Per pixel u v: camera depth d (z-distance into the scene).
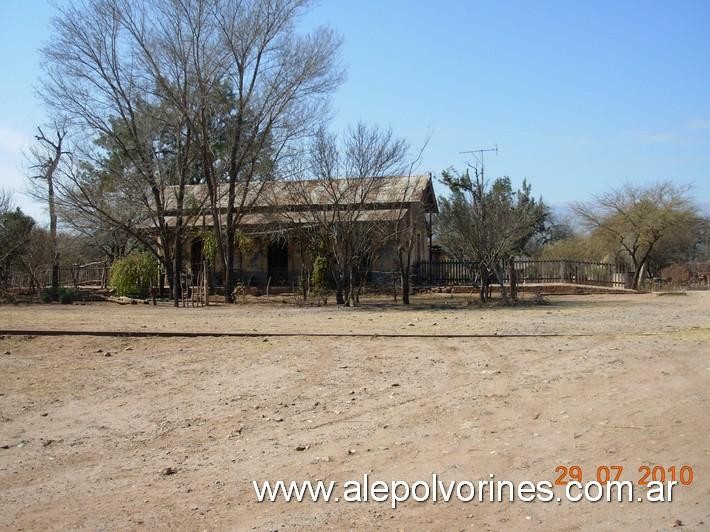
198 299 28.34
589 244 49.00
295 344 13.73
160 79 28.42
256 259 35.88
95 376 11.30
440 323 17.56
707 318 18.05
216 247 32.50
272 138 29.84
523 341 13.54
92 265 39.88
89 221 30.56
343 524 5.41
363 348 13.14
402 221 27.19
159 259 31.58
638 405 8.31
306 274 34.03
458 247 27.95
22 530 5.51
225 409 9.09
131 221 32.09
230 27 28.69
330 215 25.64
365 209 26.12
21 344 14.20
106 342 14.36
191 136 30.19
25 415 9.07
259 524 5.46
